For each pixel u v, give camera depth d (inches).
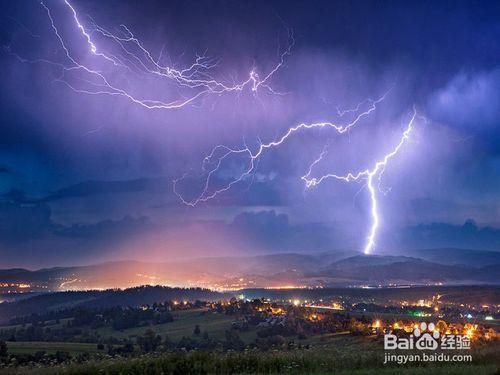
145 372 663.8
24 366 738.2
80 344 2481.5
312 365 706.2
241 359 717.3
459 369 650.2
